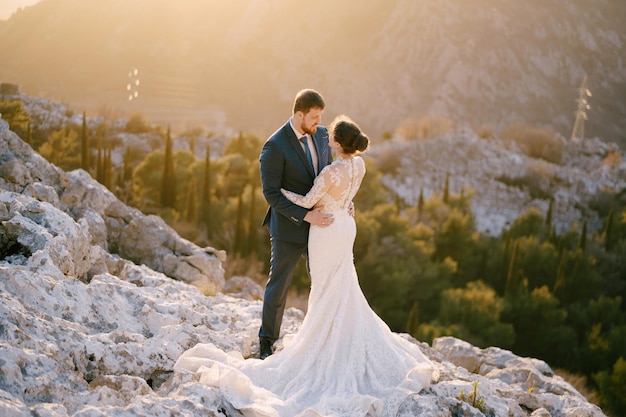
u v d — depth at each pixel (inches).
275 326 188.1
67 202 285.9
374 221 1619.1
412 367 167.0
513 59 7736.2
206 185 1653.5
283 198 171.3
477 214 3698.3
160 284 240.4
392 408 151.6
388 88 7549.2
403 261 1491.1
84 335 155.5
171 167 1643.7
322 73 7864.2
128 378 139.6
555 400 187.6
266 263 1478.8
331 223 167.2
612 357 1232.2
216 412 133.9
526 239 1911.9
